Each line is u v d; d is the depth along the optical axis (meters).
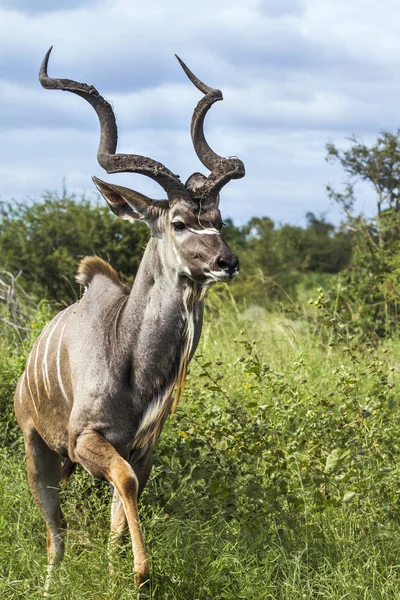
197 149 17.03
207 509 18.14
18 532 17.89
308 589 14.99
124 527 16.12
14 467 20.67
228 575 16.19
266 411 19.80
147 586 14.69
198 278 15.70
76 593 14.38
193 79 17.50
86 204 48.12
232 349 30.44
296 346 30.16
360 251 41.28
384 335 37.53
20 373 23.30
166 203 16.34
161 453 18.80
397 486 17.69
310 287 65.38
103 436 16.28
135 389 16.28
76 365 16.70
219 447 20.81
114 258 46.81
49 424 17.62
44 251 46.81
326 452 18.11
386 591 14.88
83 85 16.81
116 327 16.50
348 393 19.09
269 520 17.41
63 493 19.14
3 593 15.47
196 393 20.67
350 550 16.06
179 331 16.25
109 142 16.70
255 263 70.00
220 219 16.17
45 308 28.14
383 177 43.31
